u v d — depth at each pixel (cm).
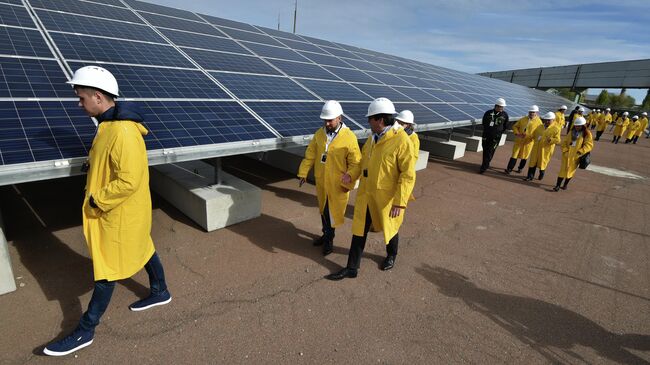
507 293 393
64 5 642
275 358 280
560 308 372
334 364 279
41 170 287
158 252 418
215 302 340
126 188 243
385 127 362
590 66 4081
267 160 827
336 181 417
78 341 270
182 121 416
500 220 613
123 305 325
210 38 767
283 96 606
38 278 355
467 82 1819
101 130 249
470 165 1028
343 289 377
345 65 1027
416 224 564
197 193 477
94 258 260
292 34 1214
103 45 533
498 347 310
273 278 386
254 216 528
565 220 637
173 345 285
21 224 465
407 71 1388
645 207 751
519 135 940
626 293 409
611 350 316
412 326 328
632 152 1645
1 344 274
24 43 455
